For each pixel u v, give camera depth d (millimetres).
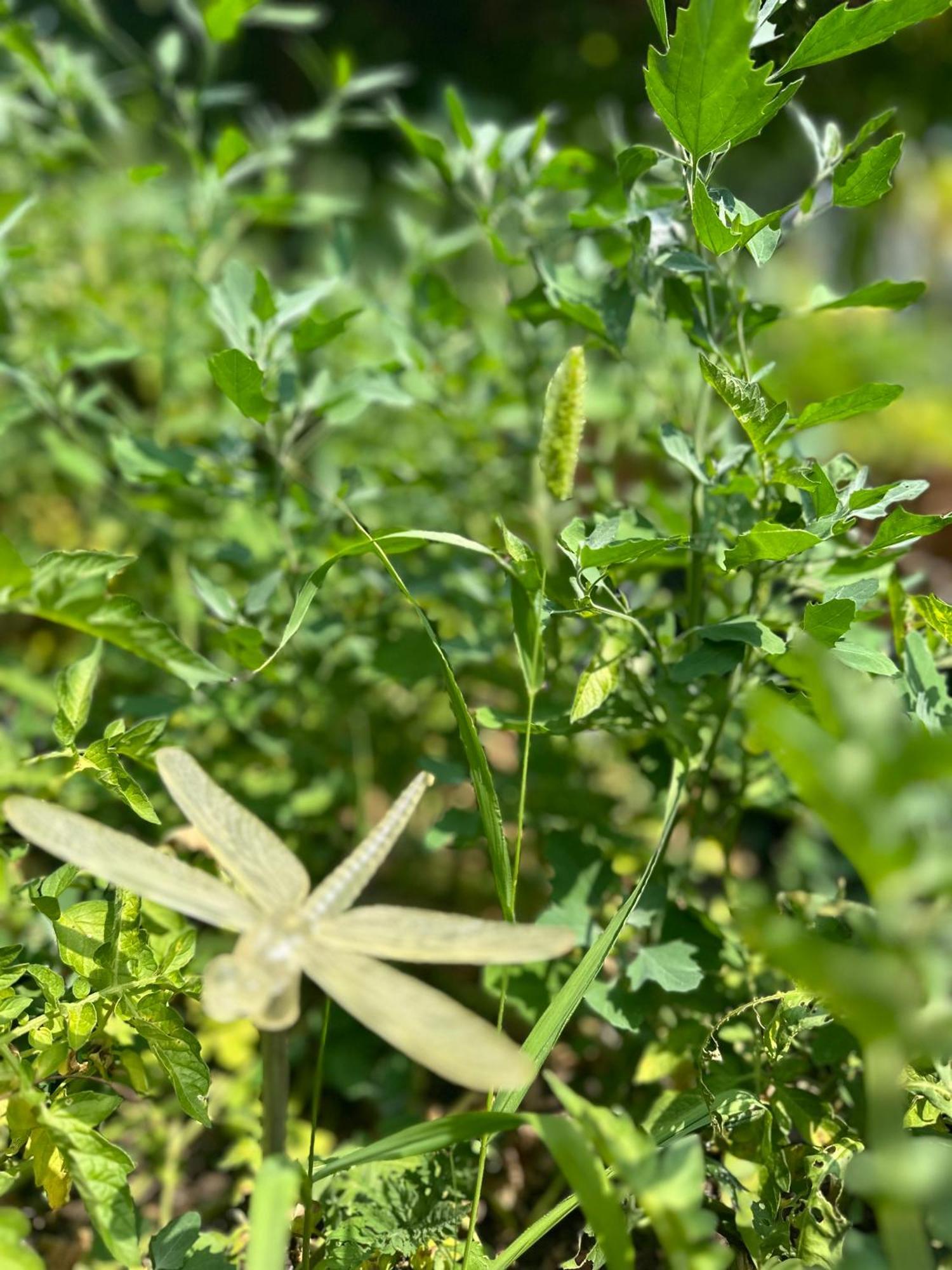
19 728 482
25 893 325
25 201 466
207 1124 286
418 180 542
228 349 364
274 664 508
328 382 463
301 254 1109
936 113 1202
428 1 1580
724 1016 318
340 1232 315
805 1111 318
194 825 242
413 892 579
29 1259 236
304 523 478
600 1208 227
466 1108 434
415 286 528
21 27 522
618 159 362
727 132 310
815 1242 286
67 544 771
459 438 589
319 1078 281
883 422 1244
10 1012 294
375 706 598
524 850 561
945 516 307
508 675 510
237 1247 343
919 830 256
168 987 293
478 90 1499
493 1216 393
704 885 575
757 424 319
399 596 508
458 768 412
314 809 502
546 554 513
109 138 809
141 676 567
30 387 513
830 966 205
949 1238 243
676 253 351
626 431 579
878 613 375
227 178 536
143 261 771
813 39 307
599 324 407
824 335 1302
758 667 384
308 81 1596
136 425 573
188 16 558
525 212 498
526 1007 382
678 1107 324
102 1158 257
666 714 363
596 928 375
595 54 1448
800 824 537
